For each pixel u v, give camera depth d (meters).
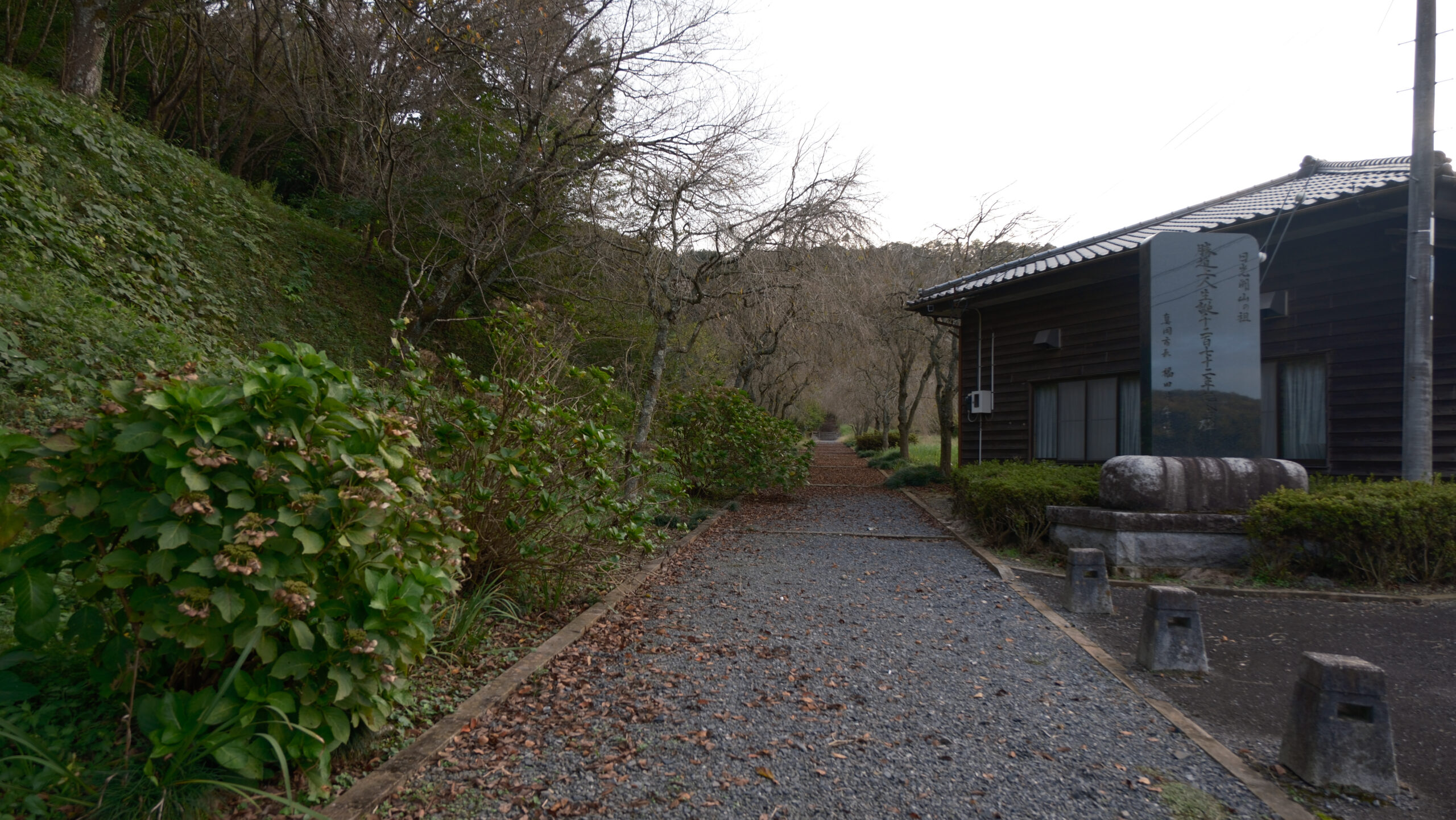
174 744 2.18
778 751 2.98
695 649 4.29
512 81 9.22
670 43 8.56
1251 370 6.85
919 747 3.03
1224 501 6.23
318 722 2.36
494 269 10.82
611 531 4.64
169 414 2.23
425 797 2.55
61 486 2.19
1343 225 7.29
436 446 4.25
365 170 11.68
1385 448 7.08
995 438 11.55
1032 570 6.38
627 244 9.57
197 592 2.14
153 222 8.20
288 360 2.56
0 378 4.75
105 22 9.73
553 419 4.68
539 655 3.94
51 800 2.11
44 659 2.59
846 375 22.09
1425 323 6.45
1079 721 3.30
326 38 9.97
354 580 2.53
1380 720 2.71
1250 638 4.52
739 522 9.50
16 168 6.69
